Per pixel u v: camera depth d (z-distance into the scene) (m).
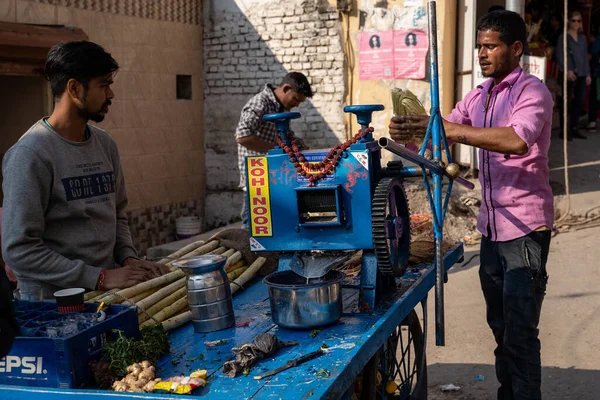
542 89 3.44
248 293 3.31
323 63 9.22
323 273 2.72
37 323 2.33
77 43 2.80
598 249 7.24
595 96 12.64
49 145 2.79
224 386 2.15
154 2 9.05
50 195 2.80
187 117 9.77
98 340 2.28
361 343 2.40
